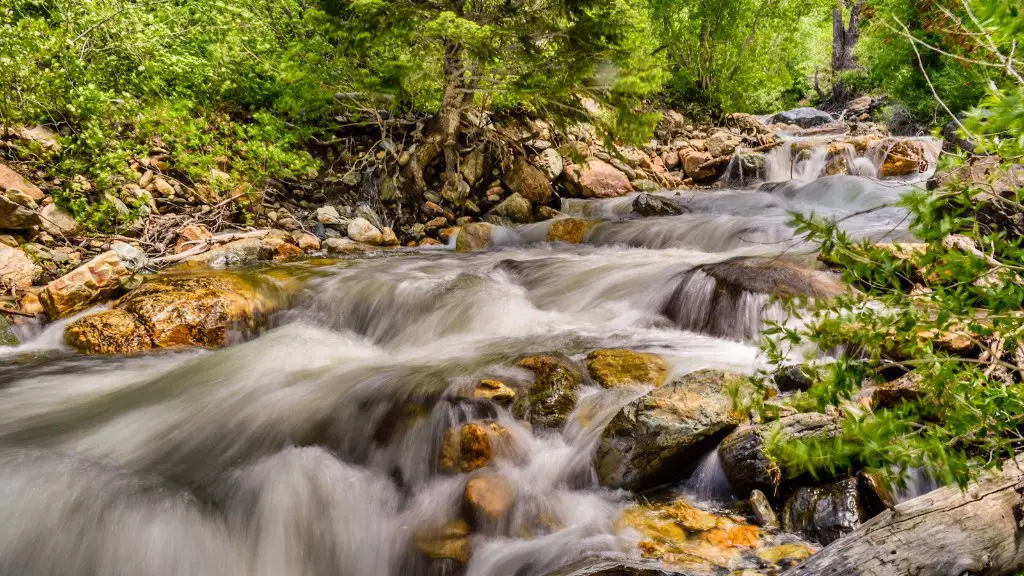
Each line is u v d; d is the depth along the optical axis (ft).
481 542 9.94
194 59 25.82
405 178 30.55
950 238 12.34
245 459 11.76
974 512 6.09
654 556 8.91
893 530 6.18
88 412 13.39
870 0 40.42
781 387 12.14
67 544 9.54
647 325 17.66
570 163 35.78
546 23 26.23
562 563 9.05
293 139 27.71
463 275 22.09
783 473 9.78
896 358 11.37
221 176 25.71
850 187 33.47
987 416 6.03
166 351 16.89
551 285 21.24
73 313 17.93
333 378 14.58
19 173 21.97
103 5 23.80
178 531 9.84
